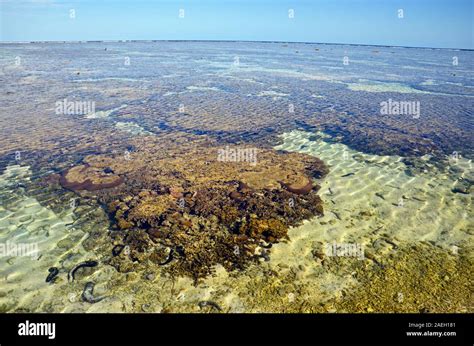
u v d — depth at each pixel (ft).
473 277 21.12
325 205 29.30
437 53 297.94
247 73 120.47
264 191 30.89
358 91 88.17
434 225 26.84
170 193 30.09
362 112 64.23
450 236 25.44
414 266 22.04
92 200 29.14
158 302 19.04
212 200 28.96
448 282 20.70
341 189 32.32
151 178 33.01
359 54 243.60
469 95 85.51
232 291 19.83
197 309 18.61
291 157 39.78
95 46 297.94
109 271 21.26
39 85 84.89
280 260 22.39
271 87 91.66
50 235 24.71
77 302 19.02
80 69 120.06
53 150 40.75
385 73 126.93
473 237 25.34
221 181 32.58
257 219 26.45
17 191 30.71
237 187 31.48
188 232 24.81
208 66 141.49
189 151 40.81
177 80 100.22
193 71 123.44
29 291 19.70
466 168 38.29
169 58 177.17
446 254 23.34
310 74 120.47
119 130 49.44
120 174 33.94
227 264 21.90
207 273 21.13
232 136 47.67
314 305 18.93
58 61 147.13
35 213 27.37
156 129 50.29
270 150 42.19
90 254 22.77
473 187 33.53
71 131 48.44
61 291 19.74
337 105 70.33
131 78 101.76
